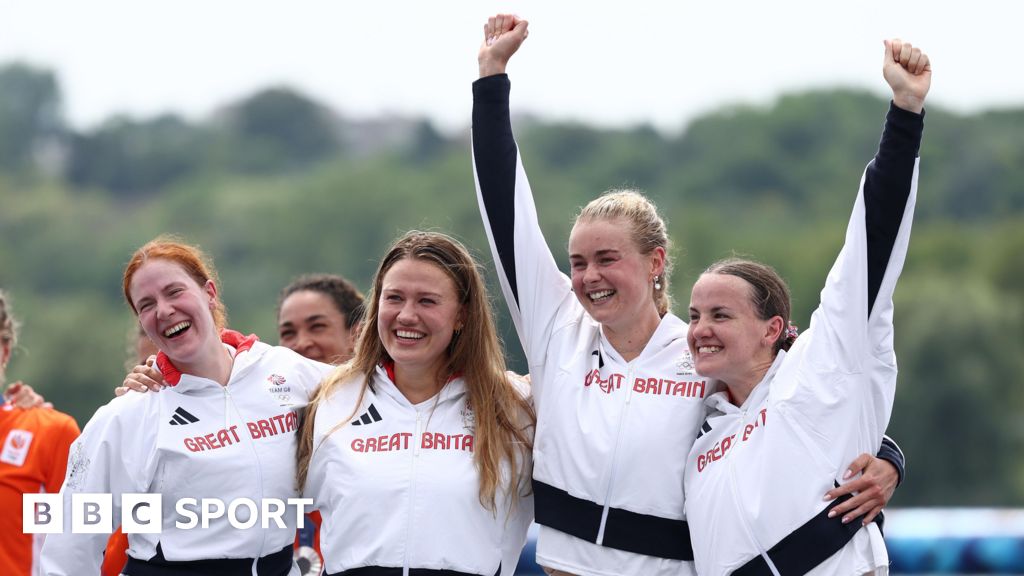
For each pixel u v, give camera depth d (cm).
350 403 2120
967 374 15962
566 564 2070
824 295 2014
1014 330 17025
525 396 2209
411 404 2111
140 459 2047
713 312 2012
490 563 2058
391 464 2048
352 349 2638
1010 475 15900
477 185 2195
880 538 1966
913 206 1973
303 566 2444
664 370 2094
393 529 2017
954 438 15950
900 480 2014
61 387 19000
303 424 2147
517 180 2189
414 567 2008
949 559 3700
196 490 2038
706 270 2070
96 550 2080
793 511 1939
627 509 2044
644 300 2108
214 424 2064
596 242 2066
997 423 15875
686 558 2052
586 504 2059
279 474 2081
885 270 1981
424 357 2075
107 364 19375
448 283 2092
